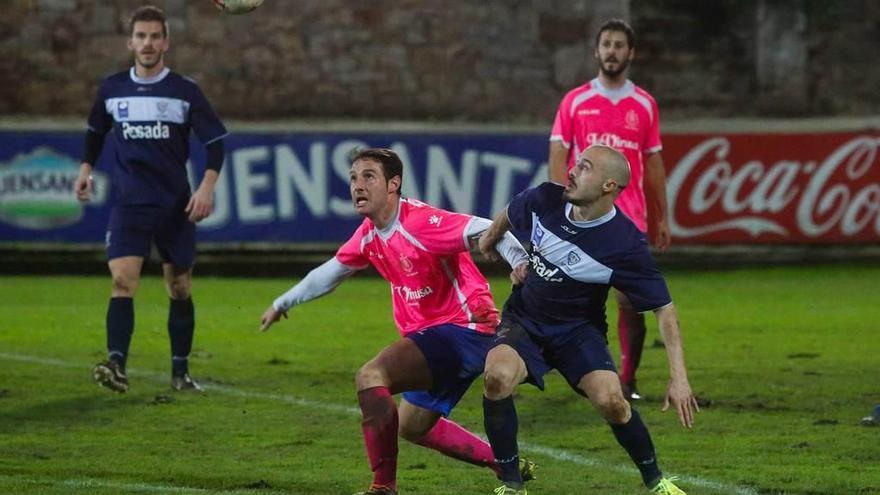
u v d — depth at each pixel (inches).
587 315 560.4
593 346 553.0
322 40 1887.3
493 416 542.3
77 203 1664.6
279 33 1878.7
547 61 1935.3
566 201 557.0
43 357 1015.6
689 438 733.3
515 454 546.3
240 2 631.8
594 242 548.4
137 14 840.9
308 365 995.3
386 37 1899.6
